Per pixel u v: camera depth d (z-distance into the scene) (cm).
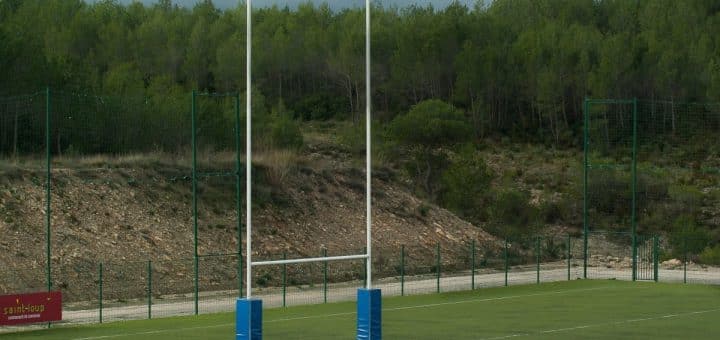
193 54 14400
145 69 14225
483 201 9444
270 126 8850
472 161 9656
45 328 4016
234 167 6975
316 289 5631
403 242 7125
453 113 10612
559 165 11838
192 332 3844
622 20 16362
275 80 14412
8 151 6556
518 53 14075
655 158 11125
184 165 6844
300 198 7175
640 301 4866
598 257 7694
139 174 6569
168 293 5478
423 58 13988
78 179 6294
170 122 7106
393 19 16188
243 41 14412
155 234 6106
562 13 17000
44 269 5397
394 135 10519
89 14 14888
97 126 6850
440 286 5656
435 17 15288
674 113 12338
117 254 5766
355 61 14175
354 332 3838
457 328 3916
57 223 5838
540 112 13600
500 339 3606
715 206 9962
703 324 3988
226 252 6184
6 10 10888
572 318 4212
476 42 15025
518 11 17188
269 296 5244
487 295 5191
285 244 6569
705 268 6962
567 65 13738
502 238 8238
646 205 10081
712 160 10919
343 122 13188
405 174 9762
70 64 8650
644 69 13125
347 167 8012
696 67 13300
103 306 4922
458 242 7469
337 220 7150
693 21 15362
